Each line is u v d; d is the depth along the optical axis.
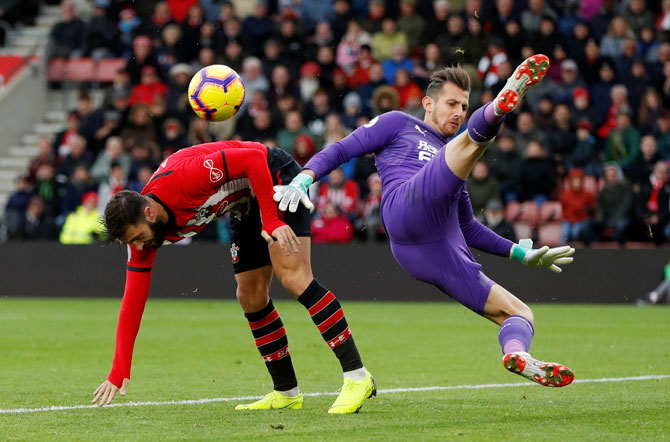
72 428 12.83
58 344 25.58
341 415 13.85
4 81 53.22
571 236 41.75
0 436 12.22
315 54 48.59
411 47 49.22
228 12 50.34
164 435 12.21
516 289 40.81
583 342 26.14
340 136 44.19
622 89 46.16
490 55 46.16
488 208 40.53
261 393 16.81
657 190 42.19
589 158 43.94
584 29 47.75
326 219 42.12
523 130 44.00
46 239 44.72
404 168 14.30
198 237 43.78
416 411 14.24
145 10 54.22
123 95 48.47
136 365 21.22
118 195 12.65
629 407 14.62
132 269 13.40
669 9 49.91
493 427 12.62
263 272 14.64
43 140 47.97
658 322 32.62
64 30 54.94
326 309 14.19
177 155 13.52
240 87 15.03
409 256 13.88
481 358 22.52
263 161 13.36
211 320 33.19
